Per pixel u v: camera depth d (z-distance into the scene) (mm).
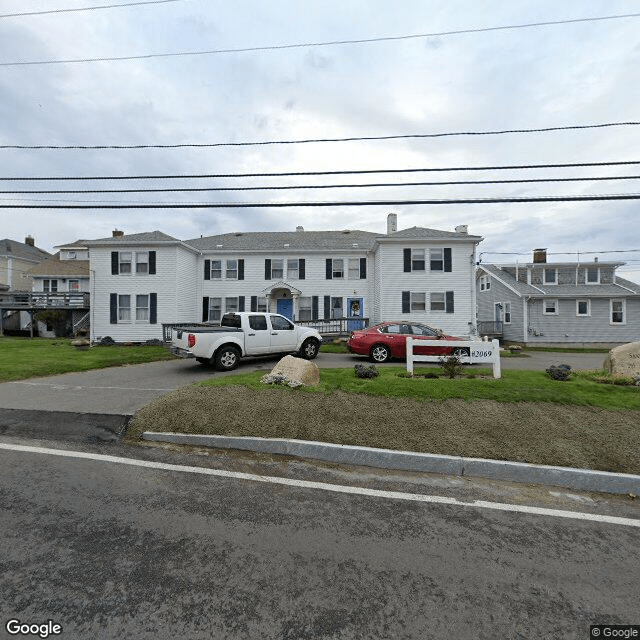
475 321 19156
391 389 6121
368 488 3740
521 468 4020
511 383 6504
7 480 3738
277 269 21656
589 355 17047
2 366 10383
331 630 1977
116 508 3221
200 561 2523
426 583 2350
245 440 4723
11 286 30688
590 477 3869
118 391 7504
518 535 2932
